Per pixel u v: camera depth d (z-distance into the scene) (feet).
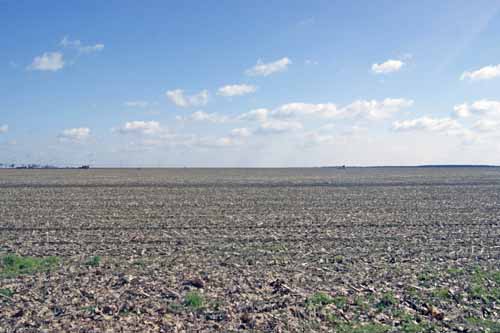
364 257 56.65
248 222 88.58
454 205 121.39
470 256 57.36
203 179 287.89
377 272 48.60
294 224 86.02
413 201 132.67
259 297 39.37
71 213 103.24
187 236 72.64
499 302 38.29
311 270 49.47
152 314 35.17
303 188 192.44
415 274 47.70
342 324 32.99
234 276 46.62
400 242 67.51
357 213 103.55
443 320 34.09
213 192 169.78
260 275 47.06
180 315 34.96
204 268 50.26
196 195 155.63
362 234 74.95
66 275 47.01
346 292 40.93
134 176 344.90
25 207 116.26
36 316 34.68
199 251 60.39
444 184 217.15
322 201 133.18
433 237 72.02
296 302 37.81
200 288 42.24
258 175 379.35
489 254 58.65
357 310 35.99
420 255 57.98
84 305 37.14
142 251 60.39
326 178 303.48
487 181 246.47
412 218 94.79
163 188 192.24
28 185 209.97
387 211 107.65
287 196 151.23
